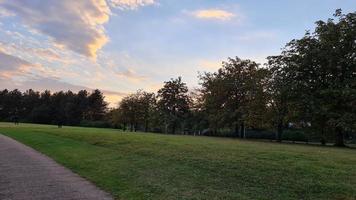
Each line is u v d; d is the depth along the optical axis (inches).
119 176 520.7
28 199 385.1
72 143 1091.3
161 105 3275.1
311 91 1432.1
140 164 611.8
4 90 6008.9
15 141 1312.7
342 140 1382.9
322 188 390.9
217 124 2129.7
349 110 1296.8
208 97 2198.6
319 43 1433.3
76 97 5812.0
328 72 1401.3
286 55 1551.4
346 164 518.3
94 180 502.6
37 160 746.8
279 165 506.3
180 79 3289.9
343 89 1261.1
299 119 1482.5
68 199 386.0
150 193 410.3
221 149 731.4
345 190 378.3
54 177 531.8
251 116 1828.2
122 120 3622.0
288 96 1466.5
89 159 720.3
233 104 2069.4
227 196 385.7
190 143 913.5
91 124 4675.2
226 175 481.4
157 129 3390.7
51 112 5428.2
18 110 5802.2
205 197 385.1
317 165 504.7
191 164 572.7
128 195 405.1
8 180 502.3
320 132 1455.5
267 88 1674.5
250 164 526.0
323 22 1470.2
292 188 400.2
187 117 3201.3
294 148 847.1
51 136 1425.9
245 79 2047.2
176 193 405.1
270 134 2192.4
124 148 847.1
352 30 1363.2
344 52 1371.8
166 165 583.5
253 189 408.8
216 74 2206.0
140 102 3508.9
